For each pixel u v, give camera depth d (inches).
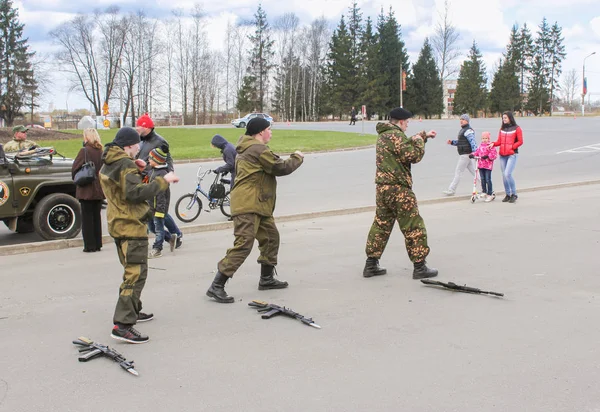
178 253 314.5
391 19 3491.6
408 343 179.2
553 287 235.6
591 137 1195.9
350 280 253.6
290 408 139.0
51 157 351.9
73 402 144.4
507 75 3826.3
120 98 2974.9
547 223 371.6
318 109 3624.5
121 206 185.0
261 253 240.1
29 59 2795.3
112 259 303.7
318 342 181.8
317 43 3607.3
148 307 220.5
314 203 494.0
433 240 329.1
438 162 813.2
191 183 644.1
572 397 141.8
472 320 198.7
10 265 291.6
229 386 151.9
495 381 151.3
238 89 3614.7
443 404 139.5
